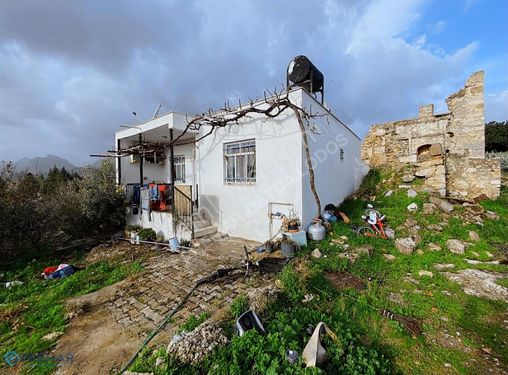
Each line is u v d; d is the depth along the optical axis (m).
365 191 10.23
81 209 8.27
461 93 11.10
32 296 4.48
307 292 3.71
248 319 2.77
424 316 3.30
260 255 5.46
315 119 6.90
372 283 4.13
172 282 4.53
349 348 2.46
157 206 8.19
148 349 2.67
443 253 5.34
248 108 6.77
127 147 10.53
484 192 8.81
